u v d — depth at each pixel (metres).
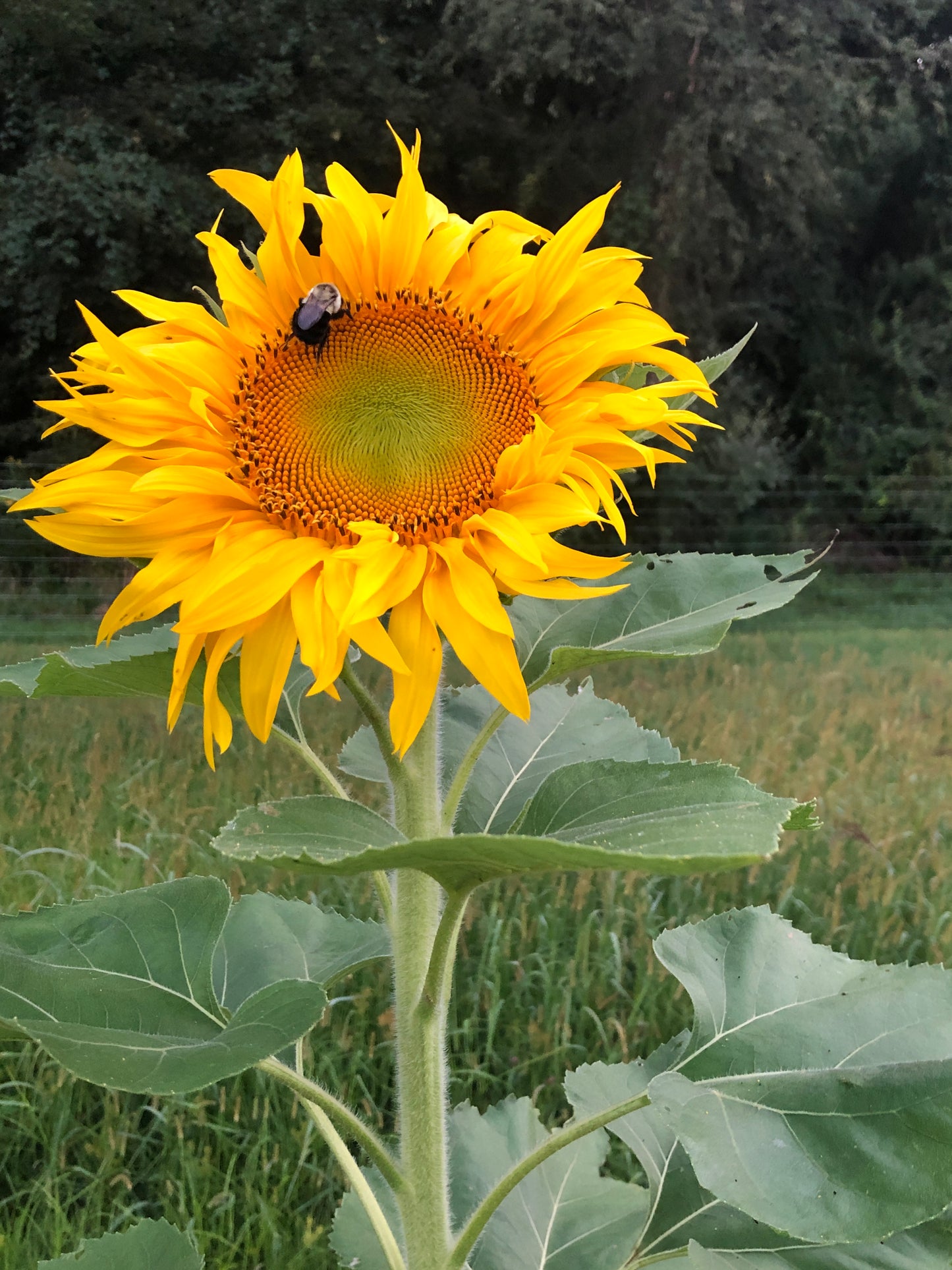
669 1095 0.52
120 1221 0.87
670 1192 0.61
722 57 5.23
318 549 0.51
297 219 0.58
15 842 1.31
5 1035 0.51
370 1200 0.59
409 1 5.28
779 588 0.58
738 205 5.86
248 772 1.55
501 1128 0.81
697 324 5.67
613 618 0.61
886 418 6.59
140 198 4.66
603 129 5.42
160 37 5.00
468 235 0.60
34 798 1.41
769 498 6.22
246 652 0.50
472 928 1.20
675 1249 0.59
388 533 0.51
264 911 0.69
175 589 0.51
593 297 0.58
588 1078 0.70
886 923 1.22
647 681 2.32
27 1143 0.95
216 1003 0.53
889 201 7.11
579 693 0.74
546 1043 1.01
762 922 0.61
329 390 0.56
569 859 0.42
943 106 6.07
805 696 2.27
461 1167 0.78
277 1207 0.87
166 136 4.86
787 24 5.28
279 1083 0.98
